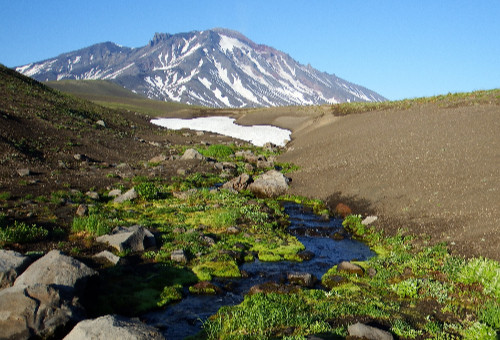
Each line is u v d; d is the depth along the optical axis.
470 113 45.88
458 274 16.23
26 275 12.88
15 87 67.19
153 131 78.69
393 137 44.81
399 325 12.38
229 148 57.84
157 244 20.41
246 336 11.82
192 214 26.94
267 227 25.22
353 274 17.81
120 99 178.38
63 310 11.24
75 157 42.09
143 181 35.38
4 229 18.75
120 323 10.03
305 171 41.31
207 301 15.00
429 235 21.53
